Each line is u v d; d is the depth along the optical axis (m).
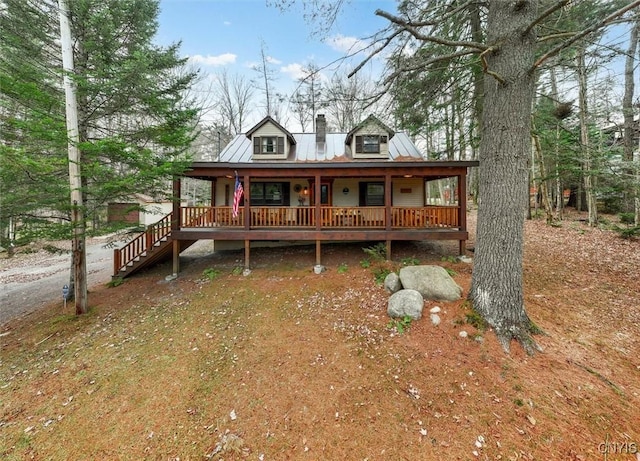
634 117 10.02
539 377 3.77
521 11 4.42
